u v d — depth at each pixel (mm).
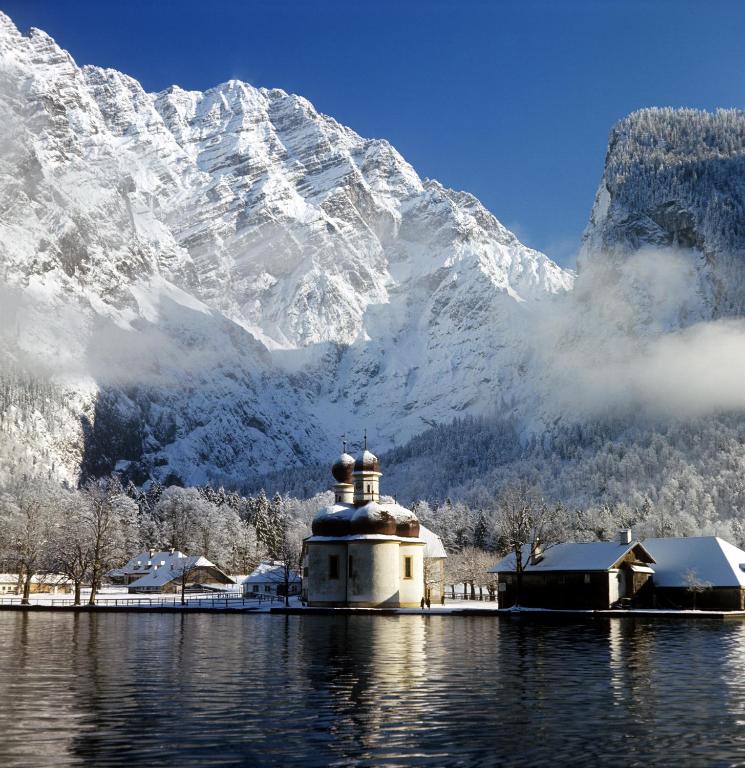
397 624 106688
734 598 139125
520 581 139125
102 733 38906
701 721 41844
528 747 36812
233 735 38625
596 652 70688
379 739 37969
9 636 88312
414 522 148125
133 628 100750
